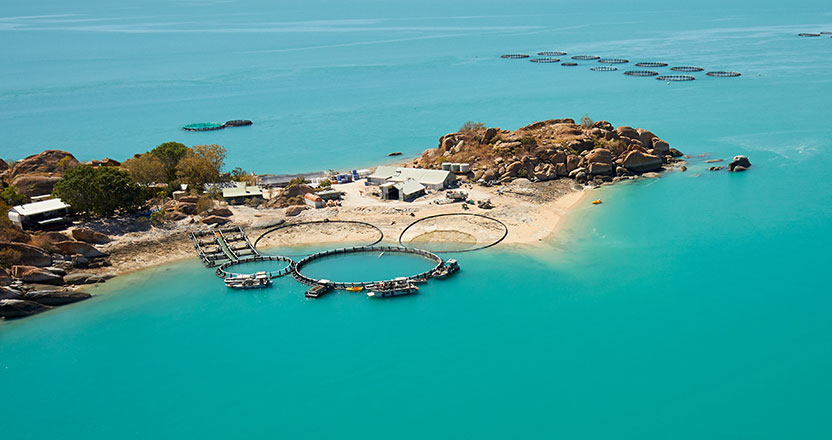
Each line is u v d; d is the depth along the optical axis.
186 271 131.25
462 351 101.38
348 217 154.25
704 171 187.12
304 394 93.56
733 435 82.25
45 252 129.88
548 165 177.75
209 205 154.38
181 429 88.00
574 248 134.75
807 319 106.12
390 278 124.44
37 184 166.38
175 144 188.12
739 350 98.69
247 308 116.19
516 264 128.00
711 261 127.38
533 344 102.19
